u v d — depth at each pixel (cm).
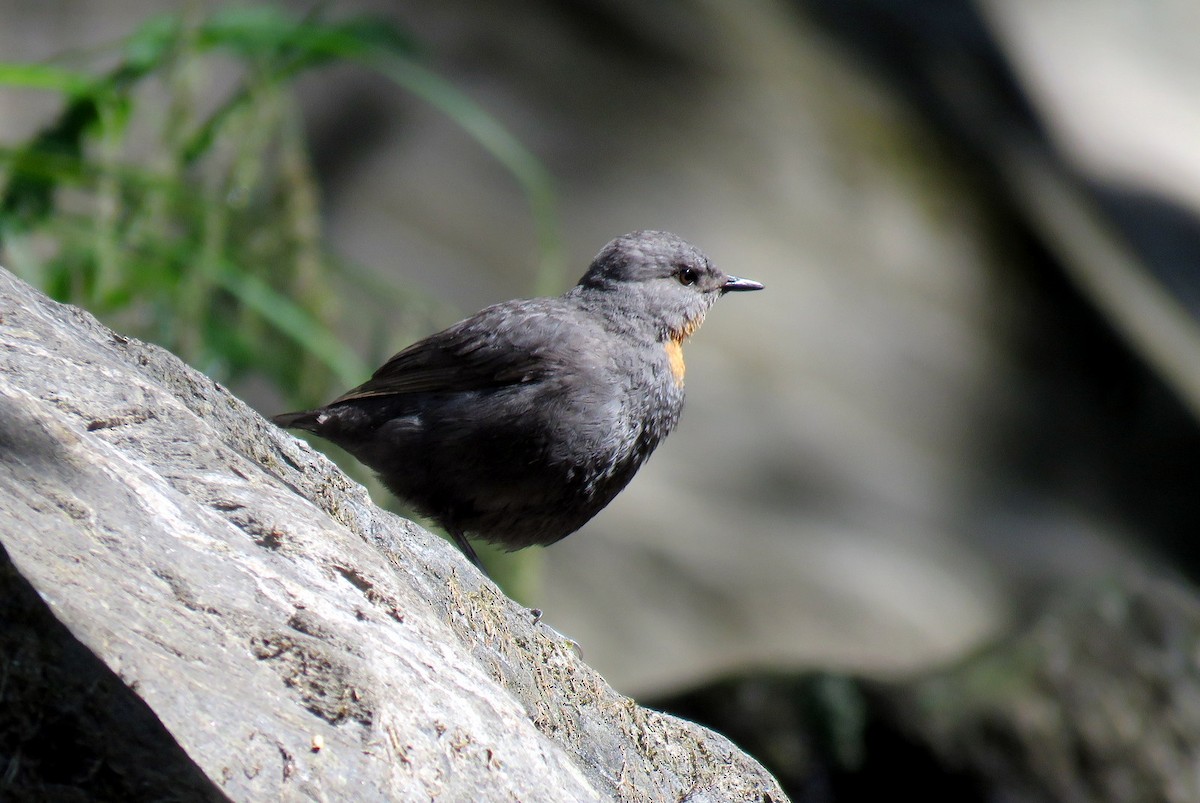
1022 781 1156
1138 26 3581
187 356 933
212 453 512
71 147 964
